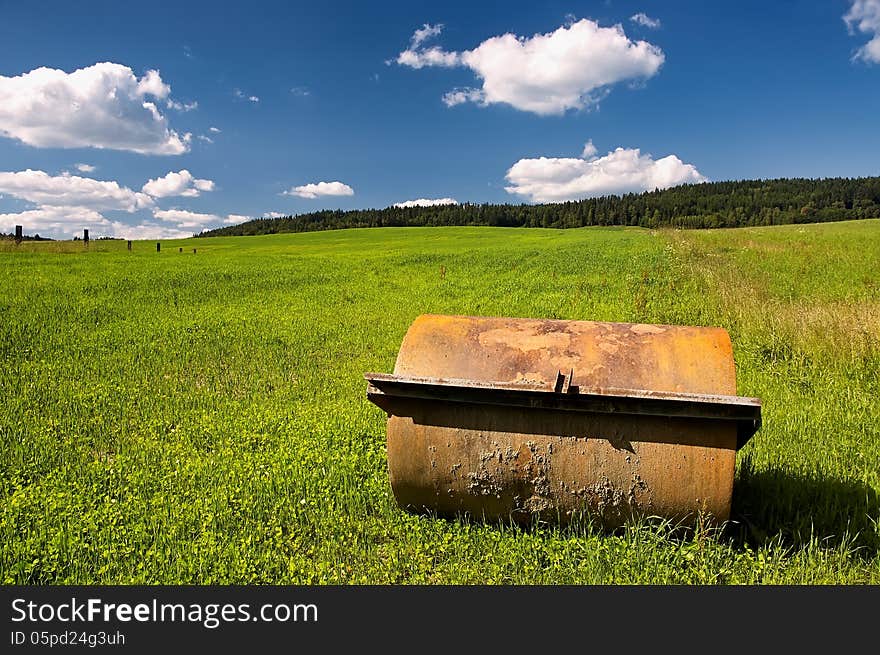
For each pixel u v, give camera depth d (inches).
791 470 246.1
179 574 182.2
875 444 273.6
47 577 182.9
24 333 560.7
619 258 1238.3
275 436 297.4
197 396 379.6
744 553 191.8
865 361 398.6
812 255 1104.8
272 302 800.3
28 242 1800.0
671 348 198.4
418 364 207.3
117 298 802.2
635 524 195.0
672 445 186.1
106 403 363.3
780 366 413.1
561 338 207.6
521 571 184.7
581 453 192.4
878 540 196.9
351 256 1596.9
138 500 227.5
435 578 181.9
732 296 623.2
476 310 708.0
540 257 1386.6
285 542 202.2
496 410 197.6
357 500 224.2
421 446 203.8
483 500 204.1
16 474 256.5
